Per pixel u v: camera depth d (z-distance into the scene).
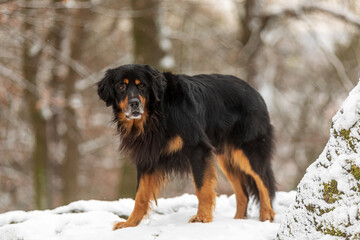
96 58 19.45
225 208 7.03
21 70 14.15
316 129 18.89
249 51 16.14
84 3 13.21
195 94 5.72
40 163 14.42
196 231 4.46
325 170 3.70
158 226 4.78
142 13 13.15
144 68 5.48
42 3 12.68
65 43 14.41
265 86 17.16
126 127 5.64
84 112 16.61
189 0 17.23
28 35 13.01
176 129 5.38
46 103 13.34
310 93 18.97
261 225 4.82
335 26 17.30
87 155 19.77
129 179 13.41
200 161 5.38
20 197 18.27
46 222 5.52
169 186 19.23
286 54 18.20
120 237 4.42
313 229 3.64
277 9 15.83
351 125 3.58
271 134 6.47
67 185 15.48
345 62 18.70
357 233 3.32
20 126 16.16
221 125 6.05
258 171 6.12
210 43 18.64
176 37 15.55
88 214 5.75
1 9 11.16
